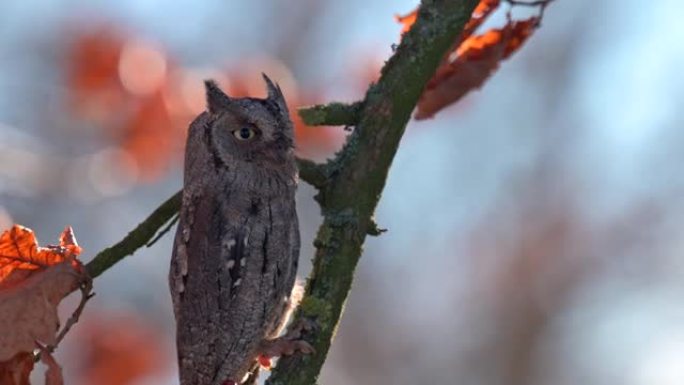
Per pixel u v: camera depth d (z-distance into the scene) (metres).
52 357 7.76
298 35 21.22
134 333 14.98
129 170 12.21
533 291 23.69
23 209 18.42
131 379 14.75
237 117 9.11
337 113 8.07
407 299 23.34
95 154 12.36
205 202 9.13
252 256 9.10
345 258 7.98
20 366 7.84
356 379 22.77
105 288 19.19
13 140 12.91
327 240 7.99
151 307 19.08
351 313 23.02
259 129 9.10
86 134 12.77
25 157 12.70
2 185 12.60
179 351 9.26
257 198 9.12
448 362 23.16
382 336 23.00
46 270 7.86
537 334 23.48
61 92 12.34
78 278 7.95
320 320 7.93
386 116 8.04
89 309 15.37
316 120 8.04
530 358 23.45
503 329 23.48
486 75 9.23
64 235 8.11
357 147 8.07
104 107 12.05
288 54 20.97
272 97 9.31
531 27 9.21
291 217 9.23
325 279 7.98
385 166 8.05
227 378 9.25
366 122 8.09
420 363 23.12
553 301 23.61
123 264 19.44
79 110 12.18
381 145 8.04
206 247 9.10
